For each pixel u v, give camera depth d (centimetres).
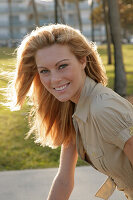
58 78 156
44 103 191
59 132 196
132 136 153
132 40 4841
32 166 394
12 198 308
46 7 5350
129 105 161
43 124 196
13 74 190
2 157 421
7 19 5616
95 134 163
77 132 175
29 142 470
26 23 5622
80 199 302
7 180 350
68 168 195
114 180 183
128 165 168
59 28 159
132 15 3309
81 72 168
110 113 152
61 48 156
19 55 171
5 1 5575
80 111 165
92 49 172
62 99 159
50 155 429
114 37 923
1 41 5541
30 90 188
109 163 167
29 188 330
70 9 5244
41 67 158
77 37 158
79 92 169
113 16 909
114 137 155
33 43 158
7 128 532
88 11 5972
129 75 1320
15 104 183
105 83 179
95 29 5769
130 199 183
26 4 5609
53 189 195
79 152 180
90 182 339
